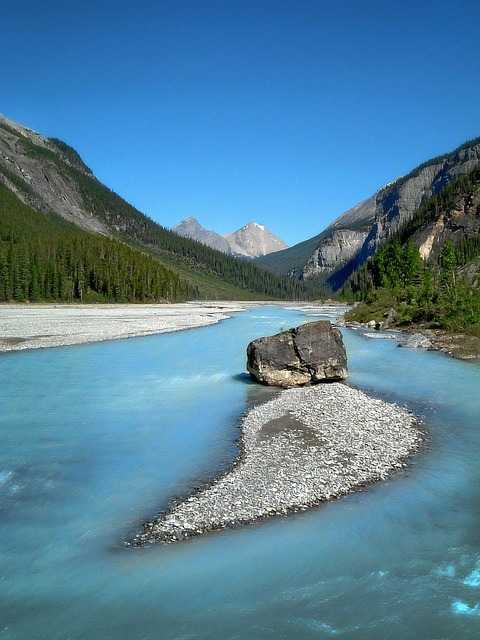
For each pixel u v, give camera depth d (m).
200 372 36.38
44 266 139.88
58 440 20.89
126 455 19.19
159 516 14.30
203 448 19.94
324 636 9.68
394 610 10.35
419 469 17.66
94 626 10.03
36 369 36.69
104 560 12.19
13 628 9.96
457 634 9.68
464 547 12.68
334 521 13.97
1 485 16.41
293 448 19.55
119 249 179.12
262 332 66.50
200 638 9.68
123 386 31.31
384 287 104.38
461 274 98.38
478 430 22.09
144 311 116.94
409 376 34.31
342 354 32.75
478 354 42.59
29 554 12.43
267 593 10.97
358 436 20.91
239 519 14.04
